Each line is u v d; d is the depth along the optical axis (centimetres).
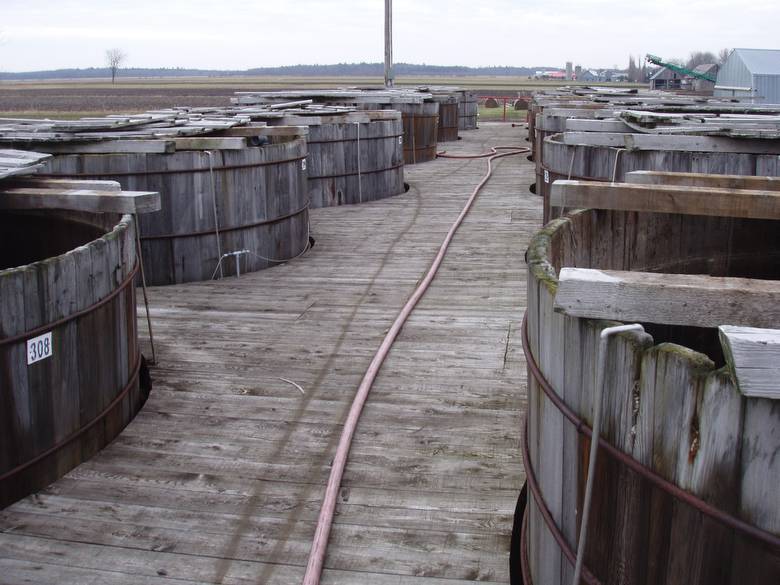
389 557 371
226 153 854
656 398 224
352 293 812
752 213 405
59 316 432
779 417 194
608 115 1291
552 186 425
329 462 460
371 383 565
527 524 345
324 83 11719
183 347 654
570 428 271
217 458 466
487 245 1028
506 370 592
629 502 241
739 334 199
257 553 375
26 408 417
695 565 220
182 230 842
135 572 361
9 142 792
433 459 461
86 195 541
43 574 359
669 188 413
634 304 251
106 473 449
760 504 202
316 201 1333
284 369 604
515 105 4706
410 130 1898
